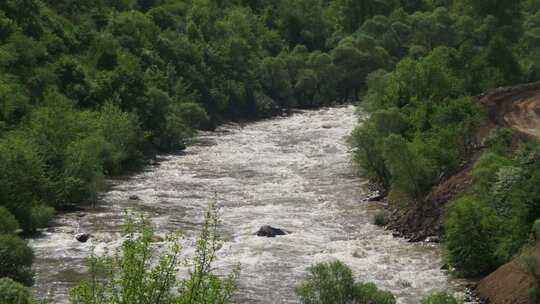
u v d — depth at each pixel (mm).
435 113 90438
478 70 114062
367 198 83438
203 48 157250
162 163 105500
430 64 102750
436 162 76688
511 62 122438
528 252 52719
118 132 101688
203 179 95125
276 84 163375
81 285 29703
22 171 75062
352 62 173000
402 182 75125
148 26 153250
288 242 67562
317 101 169250
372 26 192750
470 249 57781
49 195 78625
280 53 177125
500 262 56594
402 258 62781
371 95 122562
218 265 60688
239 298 53312
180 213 78188
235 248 65625
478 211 59156
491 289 52656
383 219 73688
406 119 91750
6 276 54062
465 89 109250
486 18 183125
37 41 124500
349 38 181375
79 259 62531
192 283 28969
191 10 175625
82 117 100062
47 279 57469
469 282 56281
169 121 117812
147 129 114312
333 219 75688
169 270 29422
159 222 74125
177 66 147250
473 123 83688
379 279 57281
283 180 93812
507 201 61031
